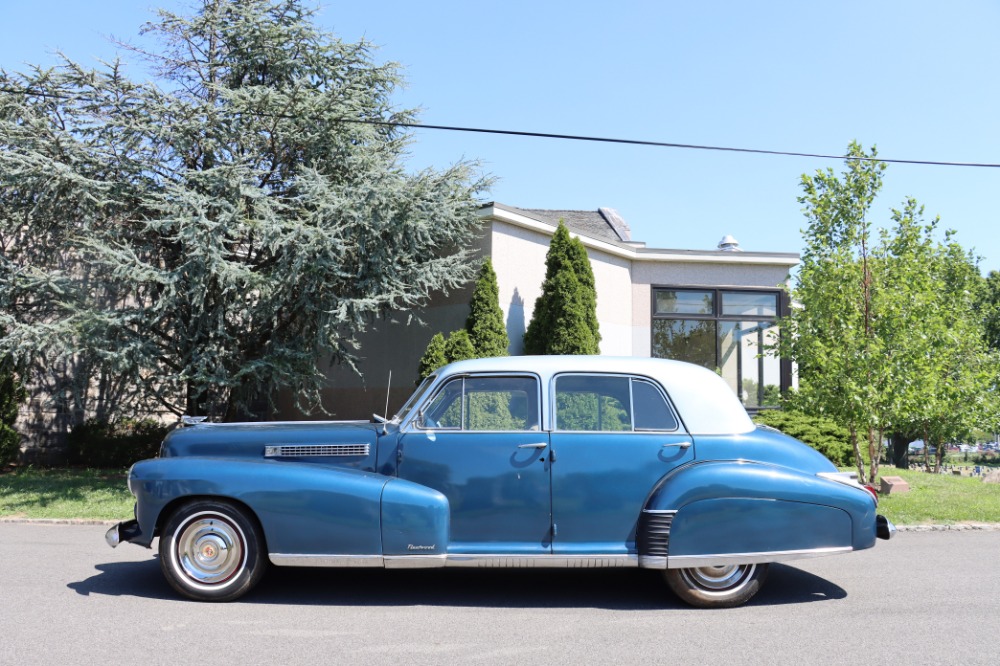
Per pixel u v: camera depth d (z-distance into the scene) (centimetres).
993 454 5062
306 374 1319
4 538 863
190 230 1128
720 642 475
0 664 418
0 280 1170
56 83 1223
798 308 1245
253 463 568
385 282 1256
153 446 1703
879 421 1138
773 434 596
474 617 532
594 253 1662
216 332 1230
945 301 1469
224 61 1388
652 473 562
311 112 1285
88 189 1182
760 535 548
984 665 433
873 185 1174
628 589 623
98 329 1150
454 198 1343
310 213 1224
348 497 544
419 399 587
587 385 581
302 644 461
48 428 1700
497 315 1416
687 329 1762
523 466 561
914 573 689
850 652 456
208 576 563
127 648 449
